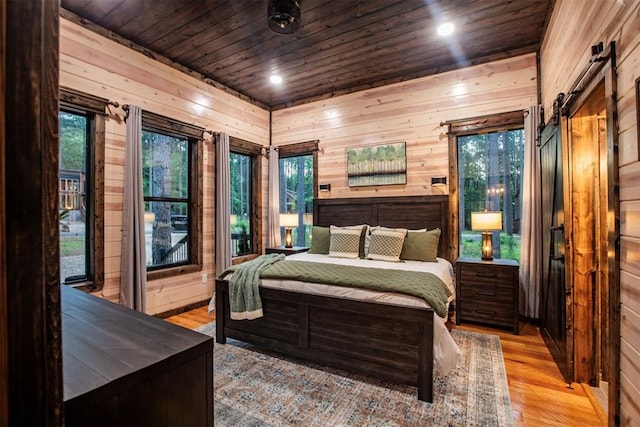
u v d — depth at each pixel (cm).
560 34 249
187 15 286
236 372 236
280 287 261
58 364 54
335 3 271
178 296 376
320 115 485
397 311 208
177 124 372
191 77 396
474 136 392
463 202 397
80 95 282
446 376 230
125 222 311
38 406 51
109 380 80
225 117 445
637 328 123
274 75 418
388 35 324
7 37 47
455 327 328
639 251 122
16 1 48
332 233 400
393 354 212
